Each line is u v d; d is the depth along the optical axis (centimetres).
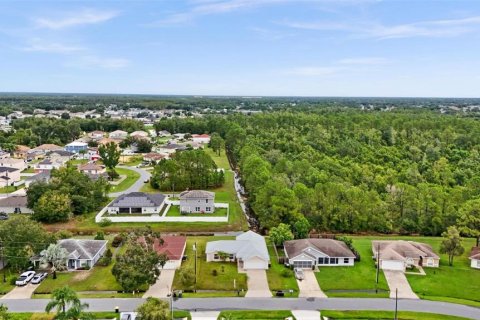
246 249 6494
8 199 9050
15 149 15762
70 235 7331
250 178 9844
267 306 5162
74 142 17375
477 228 7556
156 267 5566
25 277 5766
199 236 7850
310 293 5556
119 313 4916
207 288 5653
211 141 17525
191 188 11238
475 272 6319
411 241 7419
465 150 14162
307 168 10444
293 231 7662
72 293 4350
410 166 11719
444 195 8406
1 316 4434
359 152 13350
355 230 8212
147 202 9006
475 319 4972
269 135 16275
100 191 9588
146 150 16738
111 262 6500
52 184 9019
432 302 5381
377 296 5509
